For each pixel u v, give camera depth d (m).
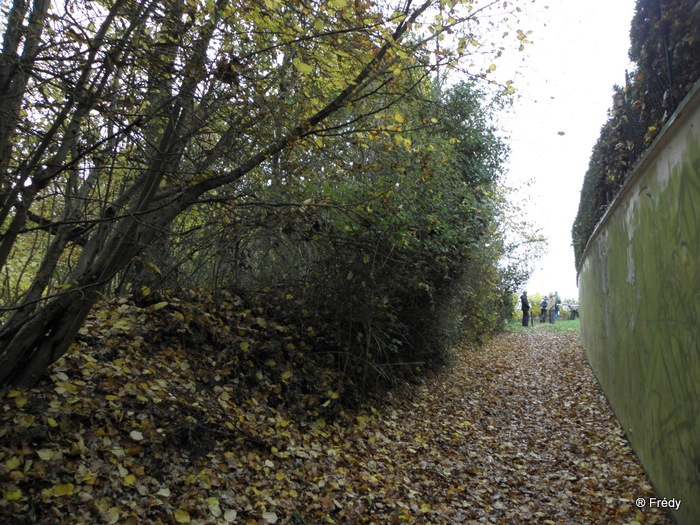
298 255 5.99
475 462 5.05
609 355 6.75
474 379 9.34
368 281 5.88
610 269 6.50
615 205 5.77
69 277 6.30
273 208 4.95
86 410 3.46
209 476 3.46
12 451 2.85
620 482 4.18
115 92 4.16
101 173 5.70
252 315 6.02
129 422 3.60
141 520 2.81
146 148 4.27
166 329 5.07
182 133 4.51
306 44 4.90
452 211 8.16
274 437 4.45
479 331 13.86
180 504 3.08
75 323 3.59
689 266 2.94
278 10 4.24
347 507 3.67
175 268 5.52
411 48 4.54
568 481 4.39
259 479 3.71
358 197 6.13
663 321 3.58
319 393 5.63
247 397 4.91
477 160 10.59
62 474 2.91
